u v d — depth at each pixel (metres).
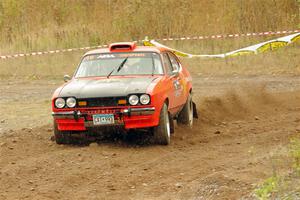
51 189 16.86
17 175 18.31
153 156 20.19
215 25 53.44
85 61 24.14
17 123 28.38
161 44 49.84
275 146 20.66
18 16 58.69
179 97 24.06
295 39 46.66
